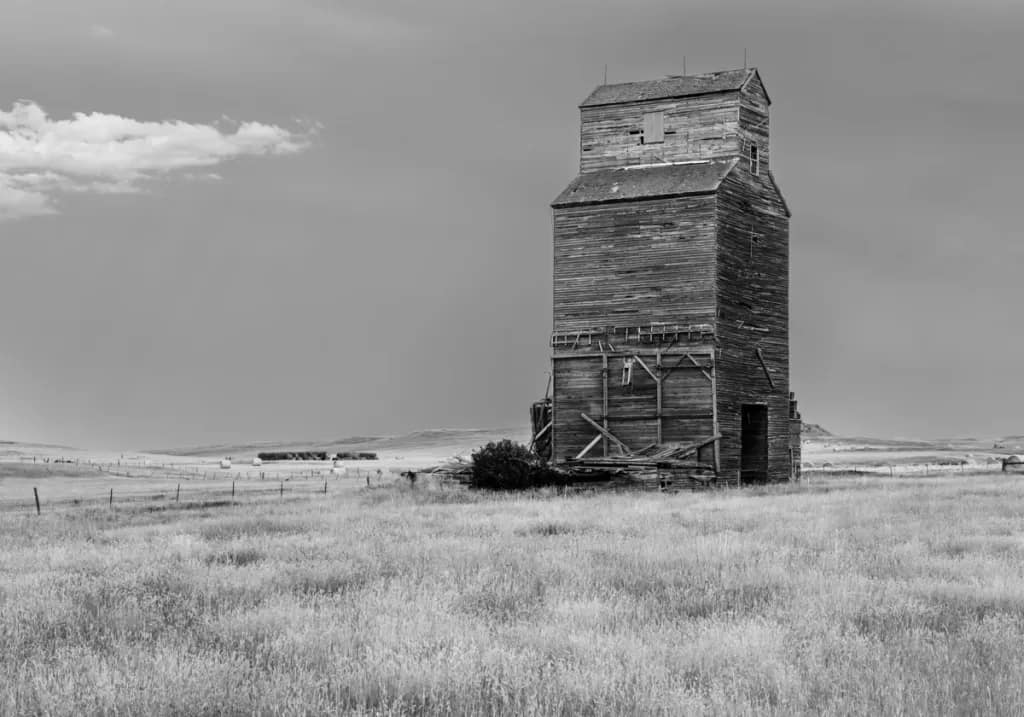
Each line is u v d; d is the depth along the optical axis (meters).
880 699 12.40
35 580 21.31
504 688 12.71
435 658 13.98
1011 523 32.66
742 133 61.59
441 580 21.03
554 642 15.18
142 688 12.91
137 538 30.84
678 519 35.16
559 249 60.91
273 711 12.07
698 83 62.91
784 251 64.19
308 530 32.66
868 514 35.75
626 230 59.47
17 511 45.75
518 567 22.69
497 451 54.12
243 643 15.42
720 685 12.84
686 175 59.75
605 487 53.50
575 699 12.44
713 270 57.47
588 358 59.56
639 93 63.62
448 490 52.97
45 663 14.49
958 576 21.72
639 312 58.81
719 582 20.78
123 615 17.62
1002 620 16.88
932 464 116.31
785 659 14.17
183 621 17.30
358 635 15.62
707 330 57.22
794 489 53.06
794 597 19.05
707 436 56.84
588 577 21.16
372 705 12.32
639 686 12.88
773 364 62.78
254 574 21.91
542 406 62.50
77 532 33.47
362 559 24.36
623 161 63.38
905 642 15.25
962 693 12.43
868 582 20.42
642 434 58.12
